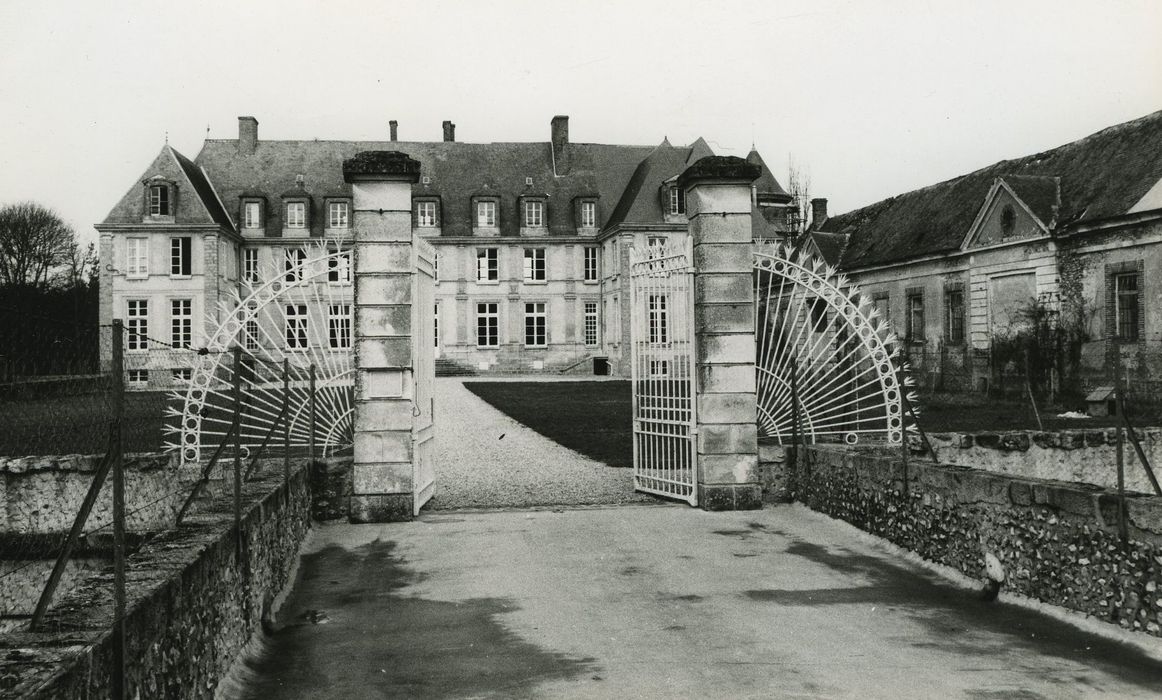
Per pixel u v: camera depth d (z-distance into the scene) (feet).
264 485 21.62
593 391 100.53
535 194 158.10
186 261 136.98
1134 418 62.95
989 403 79.25
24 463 30.07
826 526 27.99
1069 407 73.36
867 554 24.52
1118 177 75.92
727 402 30.55
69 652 9.32
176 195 136.98
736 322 30.55
